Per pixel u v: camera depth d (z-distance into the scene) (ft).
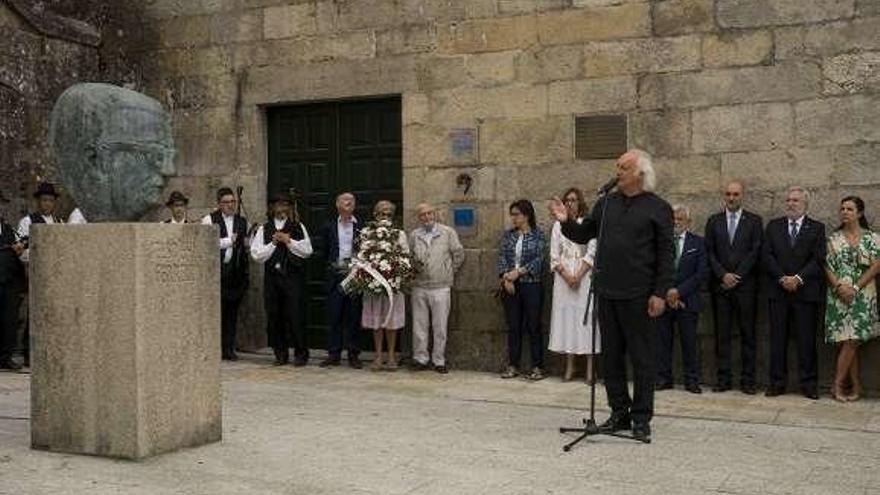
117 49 40.37
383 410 26.30
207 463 19.71
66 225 20.17
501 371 34.09
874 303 28.30
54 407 20.40
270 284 35.06
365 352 37.55
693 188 31.71
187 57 39.45
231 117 38.78
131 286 19.58
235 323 36.76
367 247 33.37
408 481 18.51
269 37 38.06
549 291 33.40
